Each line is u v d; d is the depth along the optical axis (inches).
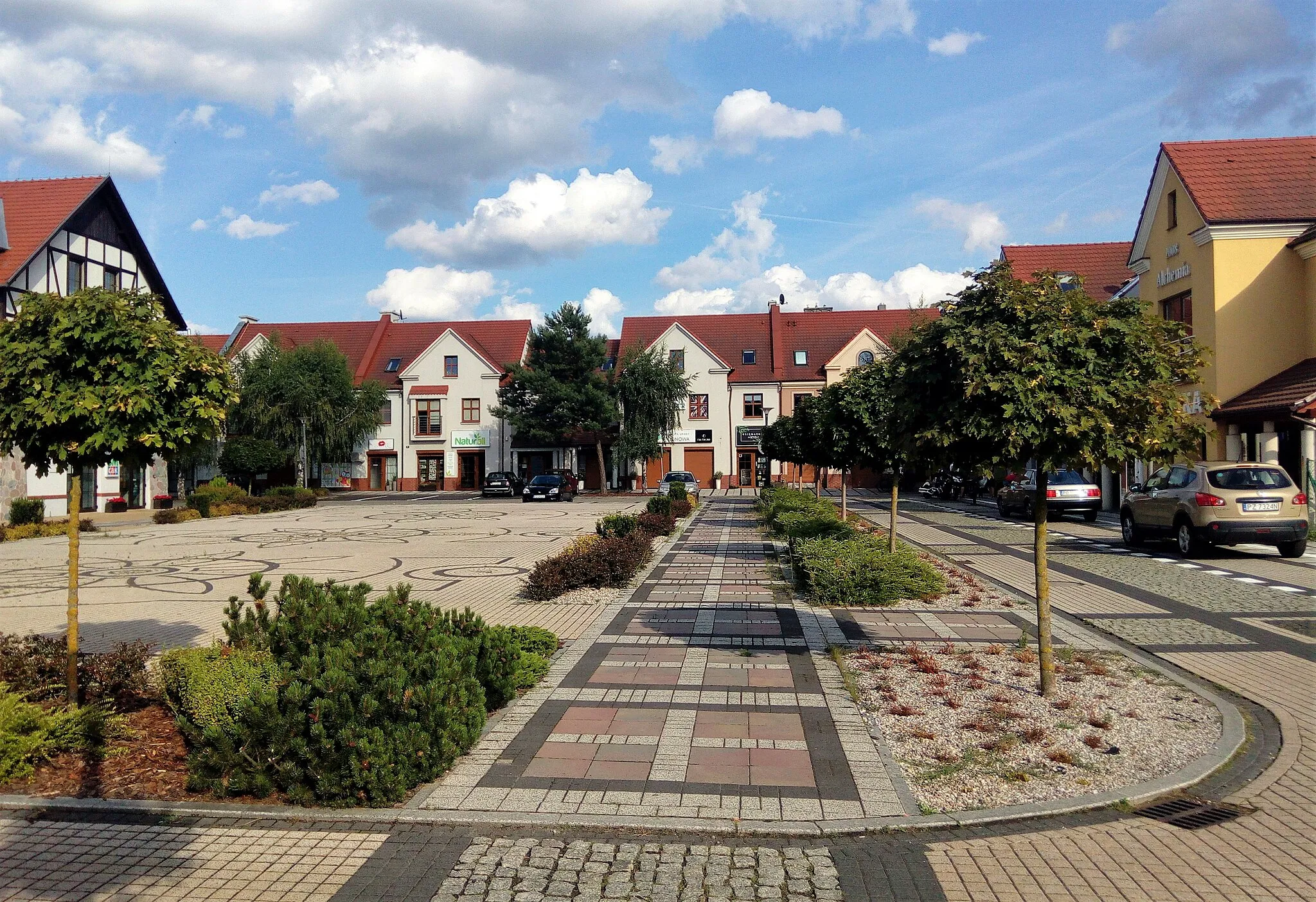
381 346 2169.0
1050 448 227.1
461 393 2037.4
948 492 1505.9
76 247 1115.3
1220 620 366.9
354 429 1831.9
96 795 191.0
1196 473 575.2
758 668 293.6
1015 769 197.9
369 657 208.1
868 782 191.9
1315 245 753.6
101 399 224.7
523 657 285.6
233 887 149.9
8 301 1015.0
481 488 1983.3
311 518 1145.4
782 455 1189.1
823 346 2085.4
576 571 467.8
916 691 261.0
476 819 175.5
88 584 533.6
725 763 205.2
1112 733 220.5
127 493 1258.0
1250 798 184.1
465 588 499.5
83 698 243.0
